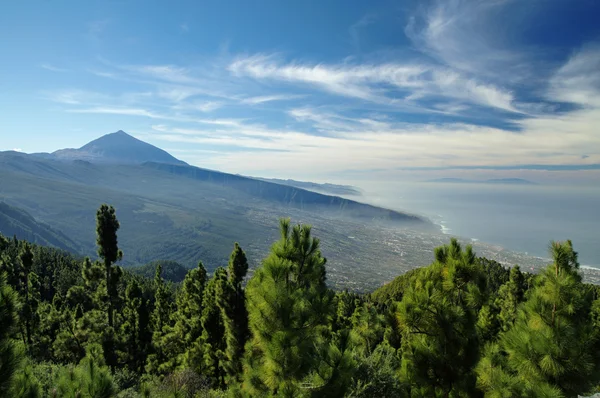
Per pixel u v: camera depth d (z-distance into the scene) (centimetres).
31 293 3322
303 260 909
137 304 3484
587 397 819
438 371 845
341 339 785
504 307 2766
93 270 2898
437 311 859
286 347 712
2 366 539
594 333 700
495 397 743
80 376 679
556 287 723
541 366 700
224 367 1977
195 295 3406
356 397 1049
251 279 858
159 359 3278
